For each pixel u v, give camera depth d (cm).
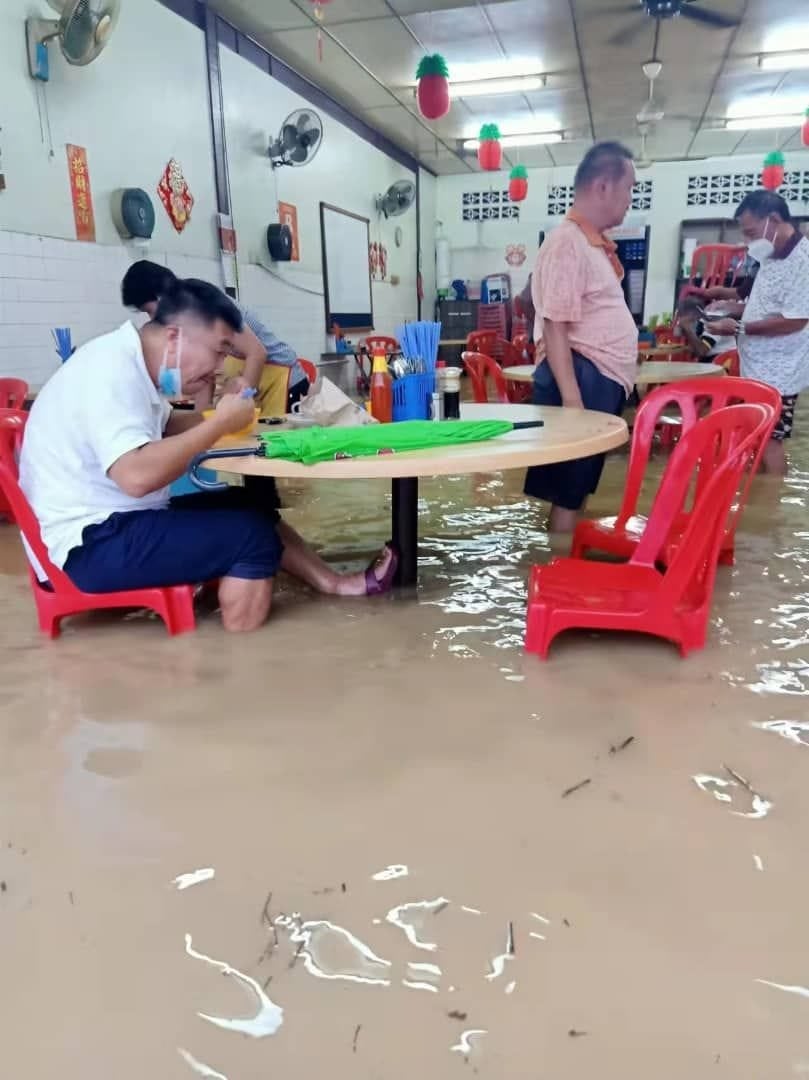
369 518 360
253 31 673
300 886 123
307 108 801
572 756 158
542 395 329
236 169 671
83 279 486
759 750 159
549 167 1248
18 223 434
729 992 103
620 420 251
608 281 300
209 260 633
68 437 203
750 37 701
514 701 180
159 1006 102
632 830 134
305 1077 92
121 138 514
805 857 127
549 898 119
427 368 237
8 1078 93
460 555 297
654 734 165
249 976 107
